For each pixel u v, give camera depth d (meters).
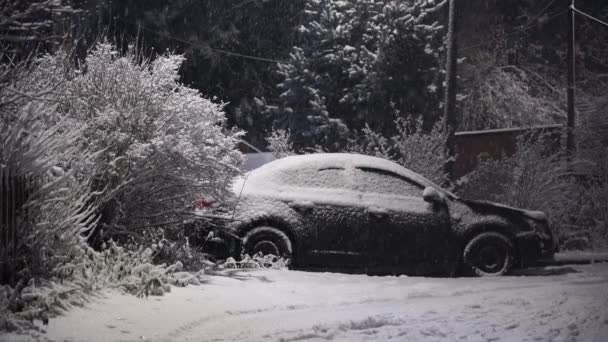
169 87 10.12
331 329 7.11
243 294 8.84
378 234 11.48
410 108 23.89
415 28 23.97
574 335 6.81
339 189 11.57
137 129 9.41
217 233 10.88
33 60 7.47
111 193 8.79
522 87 36.31
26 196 7.18
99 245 9.08
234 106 37.41
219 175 9.97
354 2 25.22
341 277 10.71
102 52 9.84
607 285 10.43
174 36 35.47
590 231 17.36
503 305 8.60
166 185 9.63
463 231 11.88
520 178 17.05
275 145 18.62
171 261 9.88
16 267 7.07
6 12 6.39
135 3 33.81
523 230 12.10
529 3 41.31
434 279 11.10
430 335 6.93
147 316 7.22
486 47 39.06
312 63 24.98
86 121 9.19
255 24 38.22
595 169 19.38
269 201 11.16
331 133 23.80
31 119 7.24
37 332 6.13
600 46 39.47
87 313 6.94
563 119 33.75
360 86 23.75
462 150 22.08
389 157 17.66
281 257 11.02
